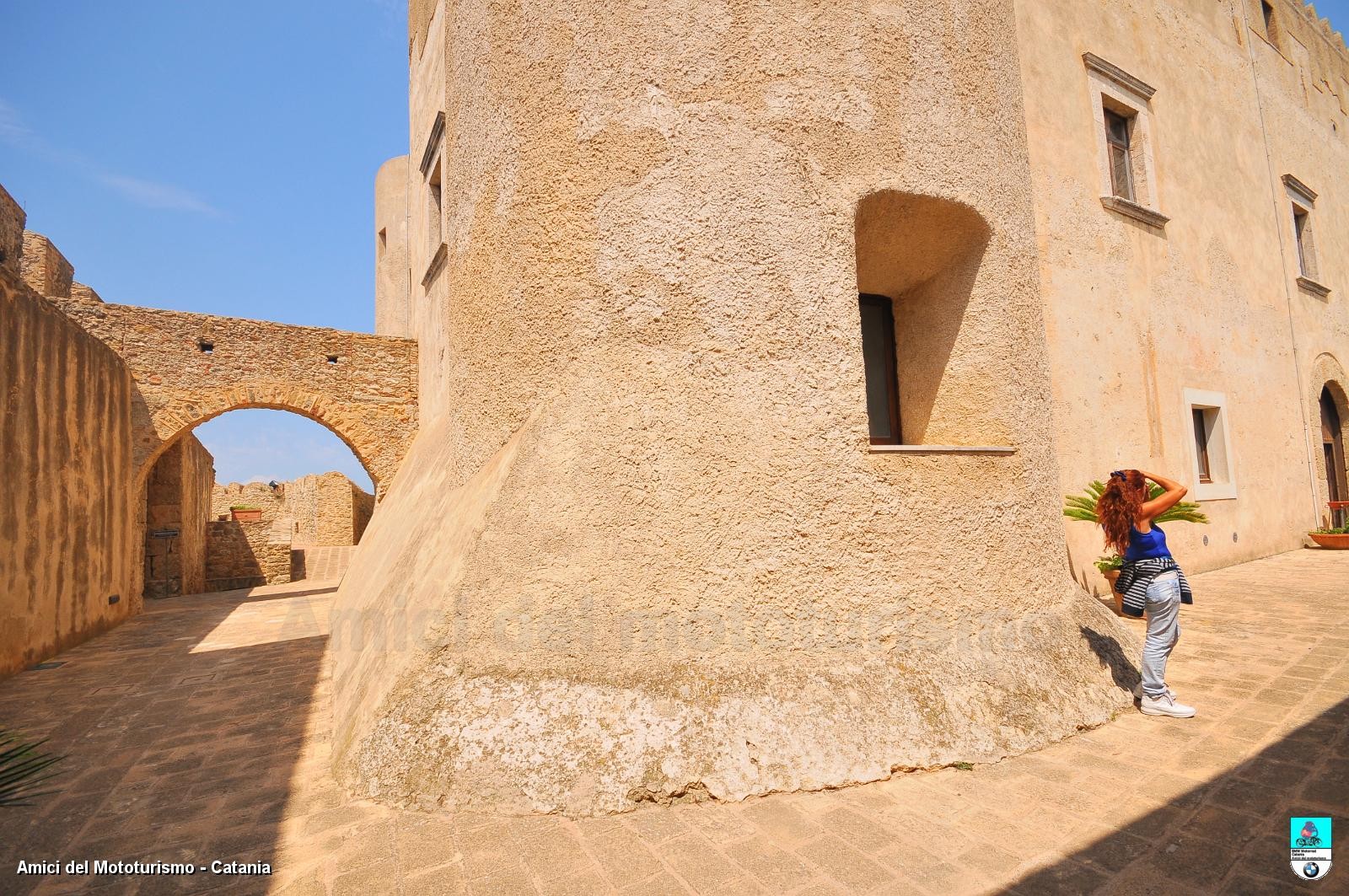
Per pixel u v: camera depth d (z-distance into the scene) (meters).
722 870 2.34
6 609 6.03
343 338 12.42
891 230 4.12
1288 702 3.91
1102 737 3.47
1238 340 10.16
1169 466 8.46
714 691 3.11
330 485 23.00
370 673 3.86
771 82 3.65
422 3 9.20
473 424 4.20
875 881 2.26
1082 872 2.29
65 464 7.47
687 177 3.56
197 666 6.18
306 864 2.46
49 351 7.13
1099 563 6.84
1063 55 8.05
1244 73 11.47
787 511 3.37
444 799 2.80
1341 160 14.16
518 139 3.88
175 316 11.16
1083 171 7.95
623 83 3.65
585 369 3.49
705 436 3.38
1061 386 7.25
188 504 14.75
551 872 2.35
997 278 4.21
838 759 2.98
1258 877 2.23
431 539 4.36
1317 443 11.81
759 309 3.49
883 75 3.83
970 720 3.28
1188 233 9.48
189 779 3.33
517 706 3.04
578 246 3.59
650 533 3.29
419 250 9.80
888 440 4.72
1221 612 6.51
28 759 1.89
